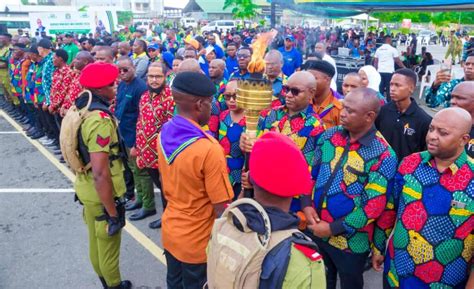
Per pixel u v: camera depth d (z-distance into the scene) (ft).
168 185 8.40
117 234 10.73
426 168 7.92
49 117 25.48
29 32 78.95
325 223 9.34
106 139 9.59
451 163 7.60
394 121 12.37
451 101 10.91
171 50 50.37
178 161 7.88
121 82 17.08
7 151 25.66
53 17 66.23
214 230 5.74
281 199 5.36
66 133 9.80
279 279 4.83
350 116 8.90
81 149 9.91
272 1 39.29
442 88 16.16
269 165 5.20
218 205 8.00
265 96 7.27
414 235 7.93
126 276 12.94
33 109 28.27
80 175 10.34
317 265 5.00
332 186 9.35
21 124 32.53
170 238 8.48
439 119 7.45
